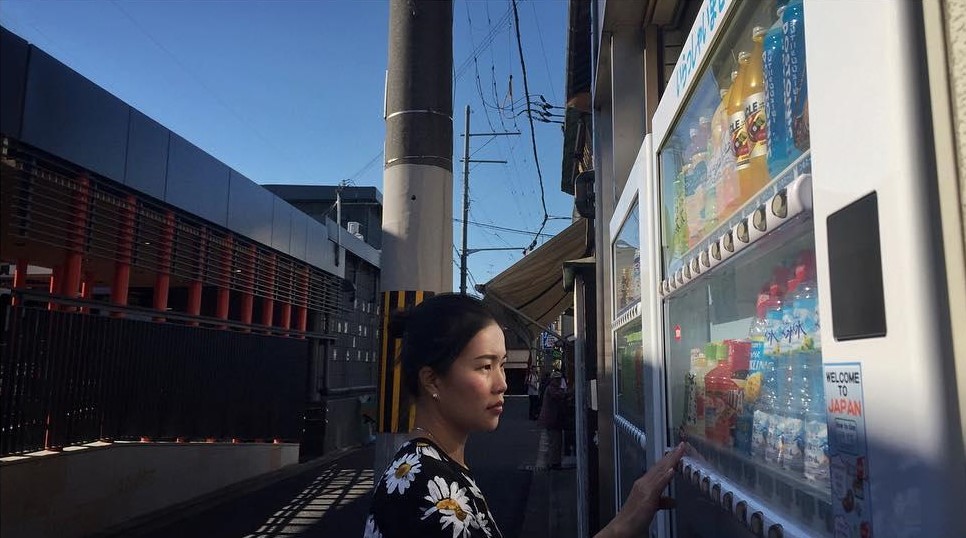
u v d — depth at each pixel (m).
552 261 8.20
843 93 0.95
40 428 6.43
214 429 9.62
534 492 9.24
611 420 4.63
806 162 1.18
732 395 1.66
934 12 0.82
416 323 1.41
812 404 1.19
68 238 6.77
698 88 1.86
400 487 1.22
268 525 7.63
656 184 2.40
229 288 10.12
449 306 1.39
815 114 1.05
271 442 11.62
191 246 9.10
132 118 7.60
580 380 5.88
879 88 0.86
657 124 2.36
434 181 5.28
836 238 0.97
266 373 11.29
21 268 7.99
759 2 1.44
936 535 0.74
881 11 0.86
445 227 5.32
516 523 7.41
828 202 1.00
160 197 8.13
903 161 0.81
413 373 1.39
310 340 14.13
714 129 1.77
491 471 11.11
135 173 7.65
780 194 1.17
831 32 0.99
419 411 1.40
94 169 6.95
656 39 4.23
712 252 1.62
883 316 0.84
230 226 9.94
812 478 1.18
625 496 3.35
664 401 2.28
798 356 1.26
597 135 5.03
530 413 22.69
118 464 7.49
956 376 0.76
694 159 1.95
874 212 0.87
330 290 15.01
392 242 5.23
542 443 14.80
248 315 10.83
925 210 0.80
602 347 4.81
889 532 0.82
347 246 16.14
